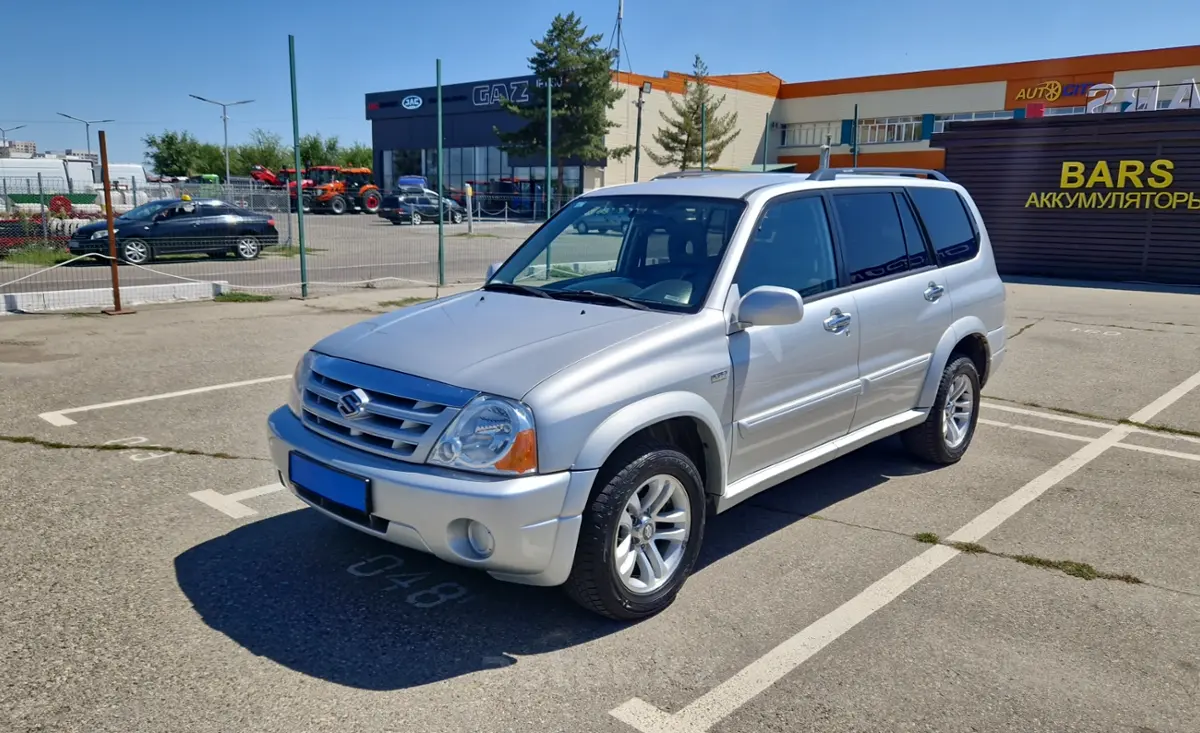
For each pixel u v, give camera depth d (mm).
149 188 25516
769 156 48438
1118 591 4156
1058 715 3174
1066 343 10641
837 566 4406
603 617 3832
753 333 4227
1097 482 5715
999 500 5367
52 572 4137
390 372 3703
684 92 40969
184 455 5867
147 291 12781
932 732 3066
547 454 3381
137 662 3396
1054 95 39344
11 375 8039
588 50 36750
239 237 20438
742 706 3197
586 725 3074
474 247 23750
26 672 3305
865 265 5094
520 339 3840
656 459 3695
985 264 6215
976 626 3807
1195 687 3363
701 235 4477
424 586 4094
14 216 20969
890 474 5852
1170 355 9883
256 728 3016
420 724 3061
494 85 44031
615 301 4254
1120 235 17734
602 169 41438
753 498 5383
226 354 9148
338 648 3541
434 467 3420
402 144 49625
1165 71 36469
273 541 4547
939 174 6238
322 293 14367
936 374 5625
